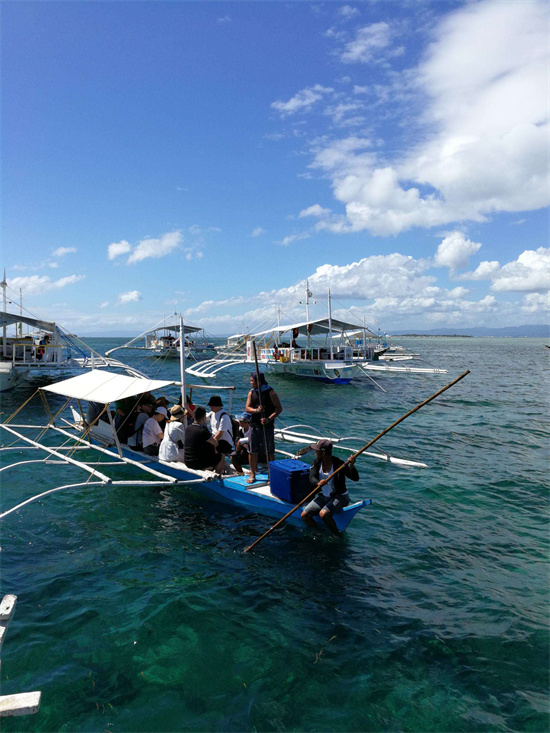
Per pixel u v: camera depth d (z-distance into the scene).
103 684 4.17
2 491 9.25
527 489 9.59
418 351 91.44
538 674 4.36
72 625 4.99
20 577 5.98
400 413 19.31
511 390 27.27
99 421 11.91
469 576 6.15
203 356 63.19
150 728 3.69
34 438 13.98
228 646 4.70
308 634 4.91
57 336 28.30
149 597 5.55
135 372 30.12
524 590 5.82
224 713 3.86
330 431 15.55
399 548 6.94
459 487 9.66
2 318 26.11
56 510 8.34
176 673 4.32
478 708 3.96
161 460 9.65
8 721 3.73
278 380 33.78
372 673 4.35
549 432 15.45
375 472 10.74
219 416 9.08
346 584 5.92
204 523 7.84
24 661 4.44
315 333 37.56
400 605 5.46
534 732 3.71
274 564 6.43
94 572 6.16
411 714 3.89
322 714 3.87
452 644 4.77
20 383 28.14
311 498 7.32
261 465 9.57
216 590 5.74
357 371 31.50
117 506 8.58
